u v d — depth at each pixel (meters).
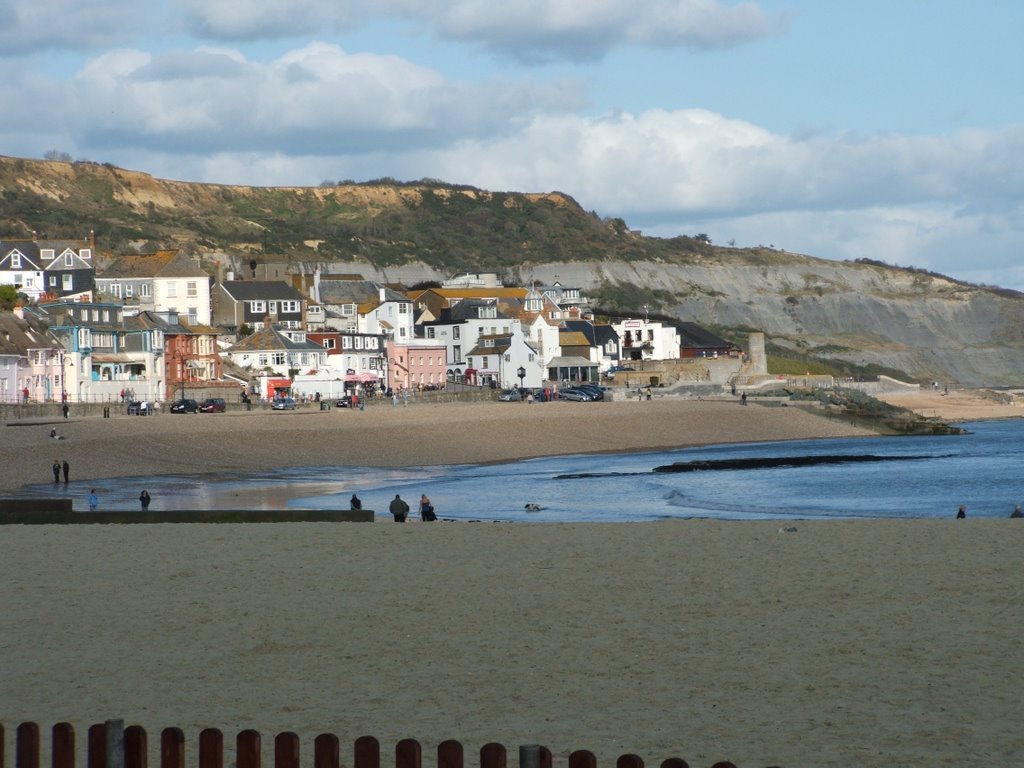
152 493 107.19
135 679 31.14
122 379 193.38
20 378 171.25
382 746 25.03
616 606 38.75
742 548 48.69
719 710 27.67
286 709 28.22
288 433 149.25
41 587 43.31
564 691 29.50
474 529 56.19
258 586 42.91
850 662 31.48
